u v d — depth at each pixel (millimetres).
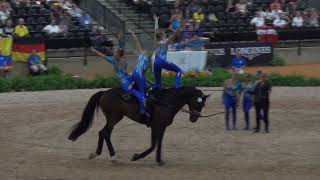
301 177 19375
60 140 26141
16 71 44688
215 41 51875
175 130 28688
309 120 31359
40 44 45281
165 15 54250
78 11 51875
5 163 21500
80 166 21141
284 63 52719
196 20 52656
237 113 33375
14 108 34281
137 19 54344
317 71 49750
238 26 54594
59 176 19484
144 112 21109
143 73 21438
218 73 44469
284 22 55688
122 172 20234
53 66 45969
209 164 21484
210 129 29000
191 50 46438
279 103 36469
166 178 19266
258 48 51375
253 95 28297
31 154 23234
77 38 47625
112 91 21688
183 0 54969
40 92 40375
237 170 20484
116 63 21703
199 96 21375
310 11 58562
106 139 21625
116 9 55312
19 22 47250
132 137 26891
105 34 48469
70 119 31125
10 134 27359
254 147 24641
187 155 23141
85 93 39969
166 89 21641
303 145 24984
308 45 54719
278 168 20734
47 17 49969
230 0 57031
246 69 49781
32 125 29516
